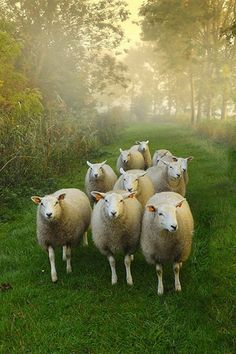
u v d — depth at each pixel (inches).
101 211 227.9
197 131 1007.0
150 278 230.8
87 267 248.8
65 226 238.2
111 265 230.7
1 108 573.3
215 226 292.7
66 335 185.2
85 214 263.1
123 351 173.9
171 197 236.8
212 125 931.3
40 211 236.4
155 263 218.1
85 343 179.3
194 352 167.6
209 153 602.5
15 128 463.8
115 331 187.0
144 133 1188.5
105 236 227.9
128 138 1024.2
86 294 217.0
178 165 328.8
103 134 923.4
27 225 331.6
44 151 501.7
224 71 1122.7
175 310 195.9
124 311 201.0
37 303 212.7
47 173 490.6
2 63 663.1
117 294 216.1
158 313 195.3
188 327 181.6
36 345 179.8
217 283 216.1
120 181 306.5
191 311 191.8
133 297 212.8
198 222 307.1
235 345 168.7
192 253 253.6
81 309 204.7
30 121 519.5
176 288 214.4
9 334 188.4
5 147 437.4
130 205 233.0
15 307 209.8
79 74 1160.2
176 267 216.4
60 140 574.6
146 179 308.7
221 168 476.7
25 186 429.1
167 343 175.2
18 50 641.0
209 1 1097.4
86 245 282.8
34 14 1095.0
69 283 231.1
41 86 1011.9
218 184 407.8
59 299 214.7
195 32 1193.4
